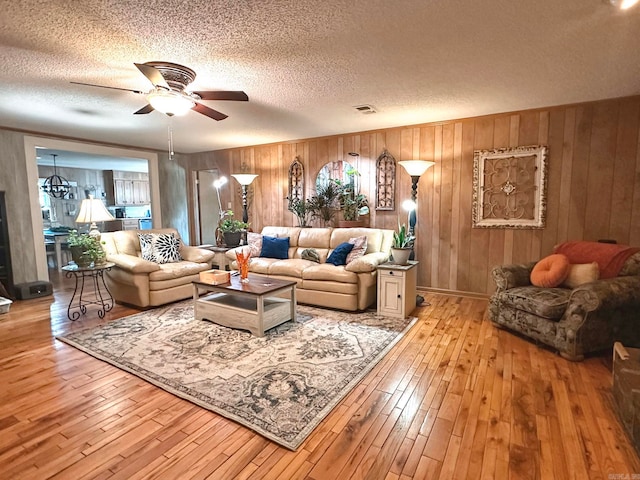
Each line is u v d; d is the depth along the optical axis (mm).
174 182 6793
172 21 1975
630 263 2814
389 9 1866
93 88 3053
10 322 3547
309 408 2039
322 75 2805
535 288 3078
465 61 2549
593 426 1882
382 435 1819
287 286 3367
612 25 2035
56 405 2094
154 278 3951
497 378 2393
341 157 5070
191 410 2045
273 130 4809
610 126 3504
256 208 6055
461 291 4410
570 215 3748
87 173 8922
